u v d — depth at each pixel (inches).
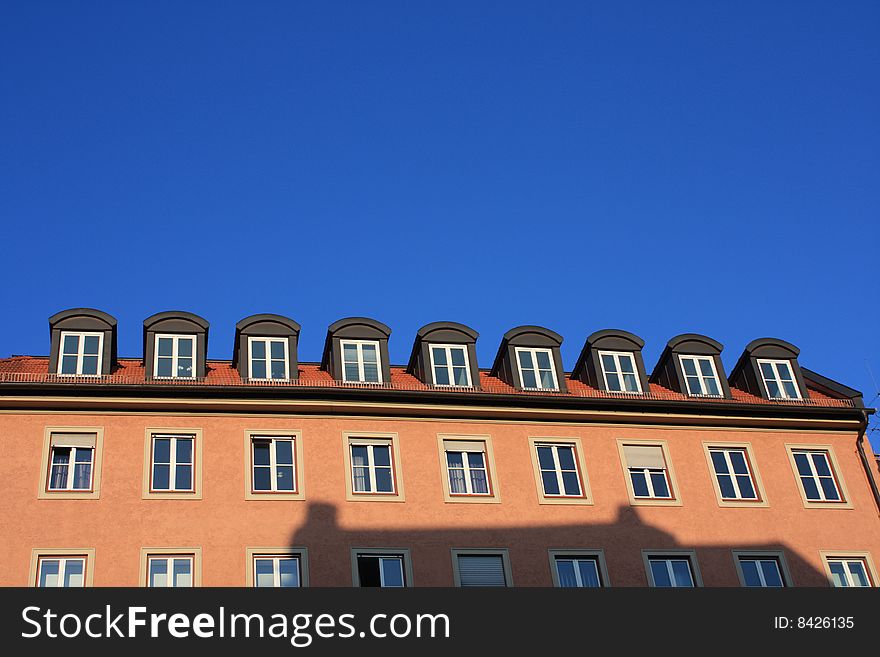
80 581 1104.2
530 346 1413.6
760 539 1284.4
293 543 1167.0
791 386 1465.3
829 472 1375.5
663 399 1360.7
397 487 1232.2
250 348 1325.0
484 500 1244.5
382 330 1375.5
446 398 1295.5
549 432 1321.4
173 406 1229.1
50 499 1144.2
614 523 1258.6
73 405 1206.3
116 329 1309.1
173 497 1171.3
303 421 1259.2
